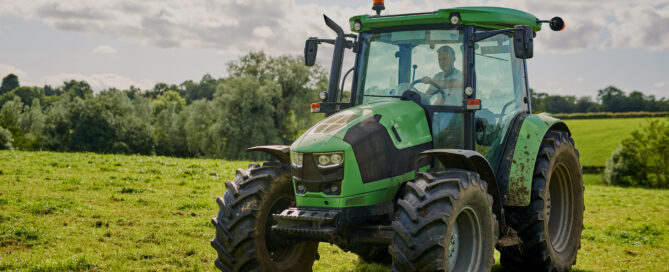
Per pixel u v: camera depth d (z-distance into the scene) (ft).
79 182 41.37
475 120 18.70
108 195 37.27
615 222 39.29
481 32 19.06
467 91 17.66
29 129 329.52
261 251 17.38
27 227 26.43
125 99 287.48
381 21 19.44
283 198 18.45
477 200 16.16
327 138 16.14
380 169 16.52
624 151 217.15
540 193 20.35
